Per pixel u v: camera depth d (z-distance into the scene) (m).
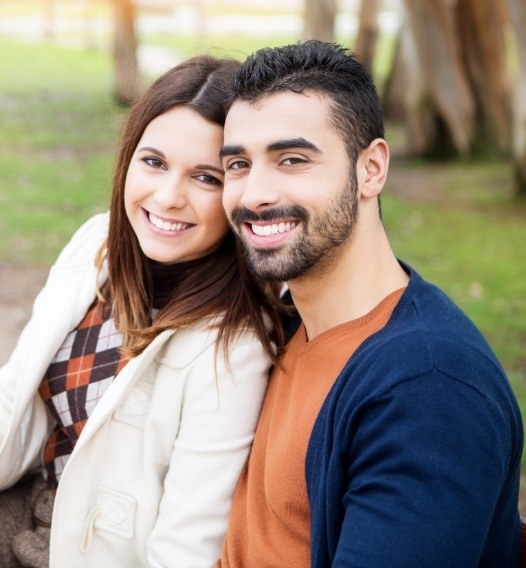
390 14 36.81
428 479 1.28
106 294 2.02
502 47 11.61
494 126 11.88
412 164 11.65
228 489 1.77
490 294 6.16
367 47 14.07
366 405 1.36
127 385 1.80
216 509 1.76
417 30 11.33
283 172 1.50
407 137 12.15
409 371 1.35
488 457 1.31
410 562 1.26
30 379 1.94
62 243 7.32
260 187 1.50
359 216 1.55
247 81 1.54
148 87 1.87
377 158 1.57
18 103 15.67
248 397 1.79
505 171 11.16
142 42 26.73
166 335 1.81
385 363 1.38
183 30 33.41
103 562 1.87
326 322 1.60
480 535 1.31
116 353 1.95
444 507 1.27
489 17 11.39
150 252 1.86
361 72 1.55
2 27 34.94
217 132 1.79
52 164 10.60
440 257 7.21
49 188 9.32
